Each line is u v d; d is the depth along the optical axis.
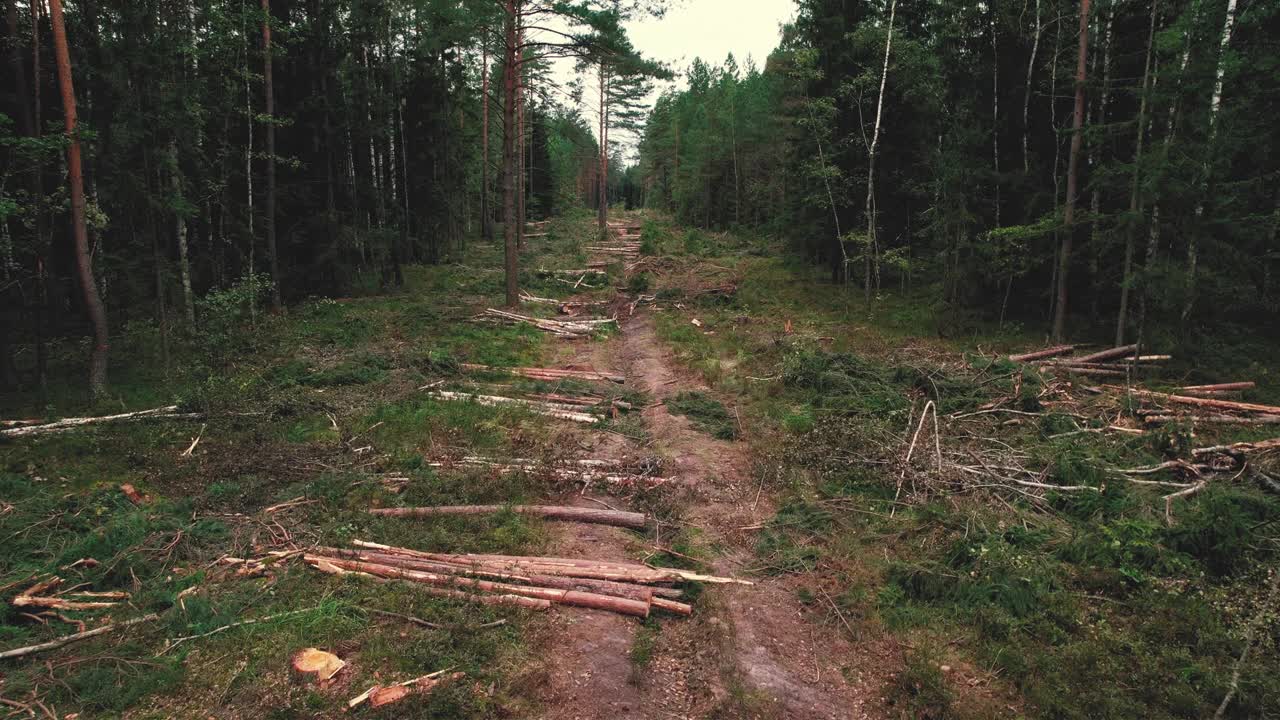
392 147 25.50
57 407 10.93
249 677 4.73
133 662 4.84
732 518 7.60
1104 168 13.38
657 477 8.62
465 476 8.23
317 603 5.62
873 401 10.88
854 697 4.88
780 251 32.84
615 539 7.12
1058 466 8.05
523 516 7.39
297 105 20.27
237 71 15.92
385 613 5.50
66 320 16.98
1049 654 5.11
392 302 20.62
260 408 10.67
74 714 4.39
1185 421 9.89
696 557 6.77
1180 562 5.99
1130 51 15.34
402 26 24.50
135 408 10.86
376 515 7.27
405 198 26.44
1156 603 5.59
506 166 19.52
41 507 6.93
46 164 12.23
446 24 17.98
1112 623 5.47
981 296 18.48
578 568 6.31
